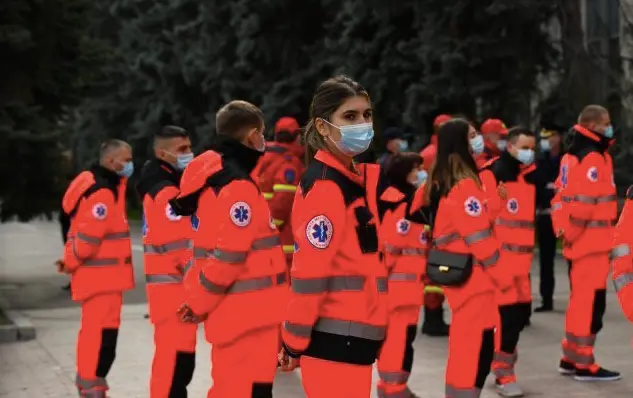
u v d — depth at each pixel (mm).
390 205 6527
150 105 27281
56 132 13750
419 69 18703
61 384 7914
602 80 19453
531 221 8133
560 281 14414
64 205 6723
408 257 6547
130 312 11984
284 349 3932
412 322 6598
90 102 28016
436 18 17781
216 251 4508
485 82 17547
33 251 21719
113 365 8672
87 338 6656
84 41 14438
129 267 6824
